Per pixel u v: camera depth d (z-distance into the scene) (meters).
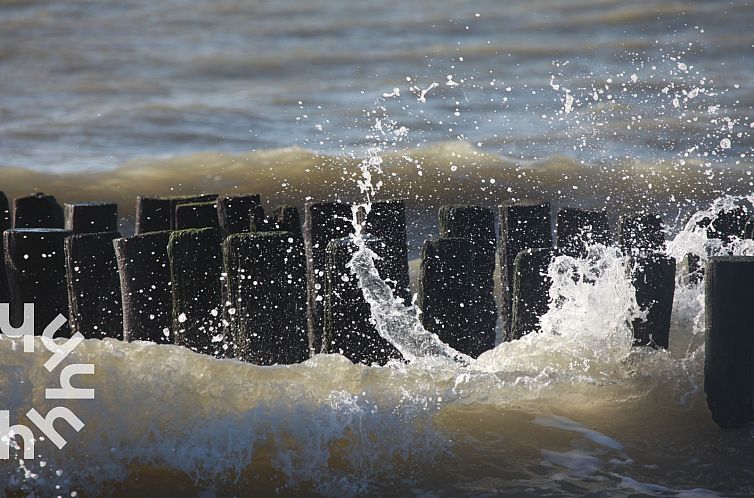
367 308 17.30
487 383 16.97
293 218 19.72
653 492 14.62
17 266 17.89
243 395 15.56
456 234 19.14
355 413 15.73
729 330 16.27
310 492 14.53
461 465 15.28
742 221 21.31
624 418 16.73
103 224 21.08
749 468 15.30
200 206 19.95
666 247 21.34
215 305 17.48
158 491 14.45
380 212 18.34
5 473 14.59
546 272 18.45
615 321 18.05
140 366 15.48
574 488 14.66
